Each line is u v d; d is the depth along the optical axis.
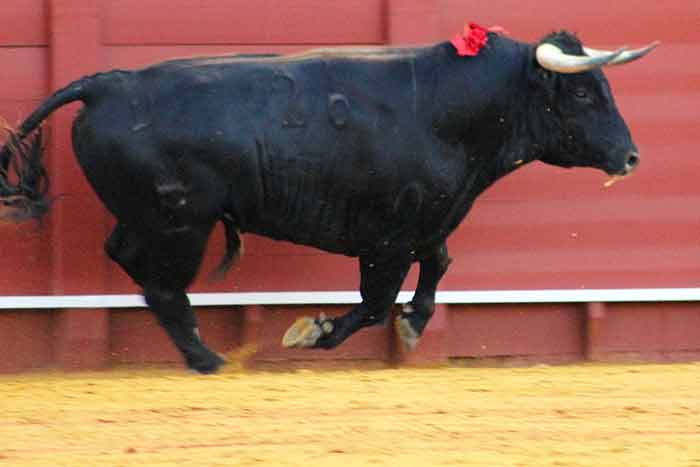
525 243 25.81
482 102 22.55
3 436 18.53
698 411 20.11
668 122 26.05
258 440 18.33
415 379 22.72
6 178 22.81
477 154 22.91
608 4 25.77
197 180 21.89
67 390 21.81
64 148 24.38
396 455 17.69
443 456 17.66
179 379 22.62
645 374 23.53
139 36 24.66
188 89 21.91
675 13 25.95
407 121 22.34
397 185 22.45
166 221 22.09
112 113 21.78
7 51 24.41
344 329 23.64
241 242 23.61
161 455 17.64
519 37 25.61
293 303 25.09
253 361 25.30
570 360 26.23
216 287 24.92
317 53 22.70
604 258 26.02
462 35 23.22
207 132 21.75
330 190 22.38
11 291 24.52
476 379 22.78
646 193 26.06
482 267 25.72
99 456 17.59
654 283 26.14
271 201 22.34
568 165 23.53
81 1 24.28
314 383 22.08
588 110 22.92
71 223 24.52
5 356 24.75
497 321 26.02
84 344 24.70
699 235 26.23
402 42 25.05
